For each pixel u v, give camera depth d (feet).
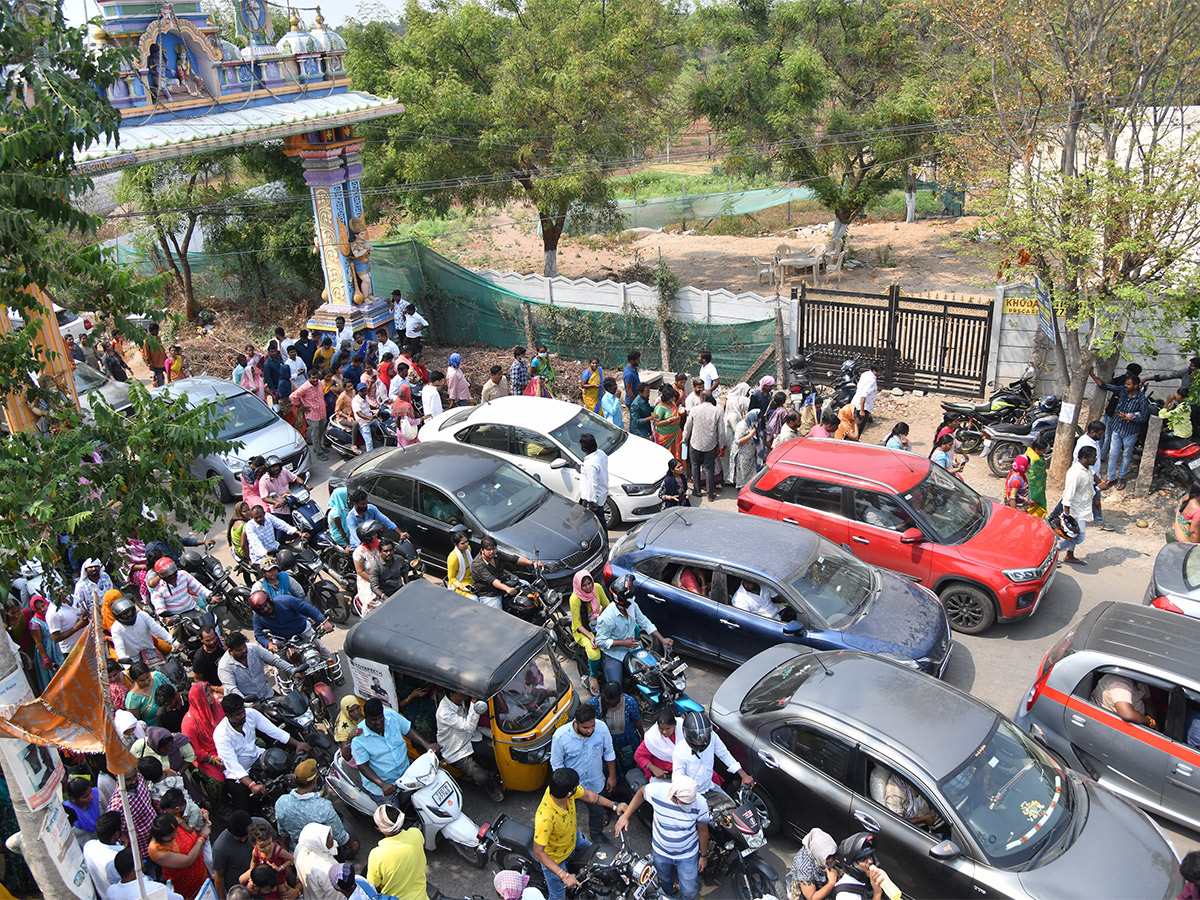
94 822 21.18
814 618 28.17
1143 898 18.43
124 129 43.88
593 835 22.97
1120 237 36.45
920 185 109.40
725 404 43.80
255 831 19.62
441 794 22.91
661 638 29.04
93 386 46.85
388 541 33.53
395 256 72.08
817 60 79.61
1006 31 39.86
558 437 41.98
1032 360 48.24
